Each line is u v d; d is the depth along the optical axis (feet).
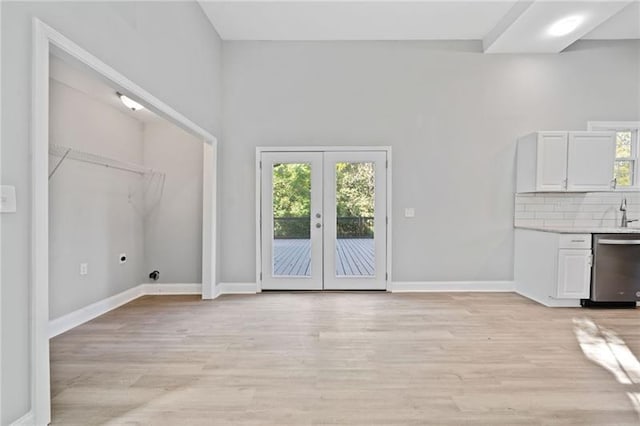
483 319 11.25
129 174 13.93
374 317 11.48
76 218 11.01
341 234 15.05
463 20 13.38
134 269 14.23
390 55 14.89
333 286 15.07
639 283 12.28
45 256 5.65
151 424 5.90
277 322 11.03
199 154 14.76
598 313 11.87
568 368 7.88
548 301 12.75
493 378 7.42
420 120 14.92
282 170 15.07
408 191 14.97
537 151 13.46
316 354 8.61
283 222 15.11
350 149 14.92
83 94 11.44
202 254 14.61
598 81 14.79
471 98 14.89
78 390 6.96
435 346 9.08
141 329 10.46
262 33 14.32
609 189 13.43
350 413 6.18
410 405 6.42
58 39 5.92
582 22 12.30
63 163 10.52
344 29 14.06
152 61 9.07
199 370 7.79
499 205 14.96
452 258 15.03
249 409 6.31
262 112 14.96
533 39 13.62
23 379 5.36
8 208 5.10
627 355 8.57
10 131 5.14
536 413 6.20
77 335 9.96
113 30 7.43
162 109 9.62
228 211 15.05
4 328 5.10
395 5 12.40
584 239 12.36
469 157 14.96
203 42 12.73
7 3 5.08
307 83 14.93
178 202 14.85
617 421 6.00
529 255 13.93
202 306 12.86
